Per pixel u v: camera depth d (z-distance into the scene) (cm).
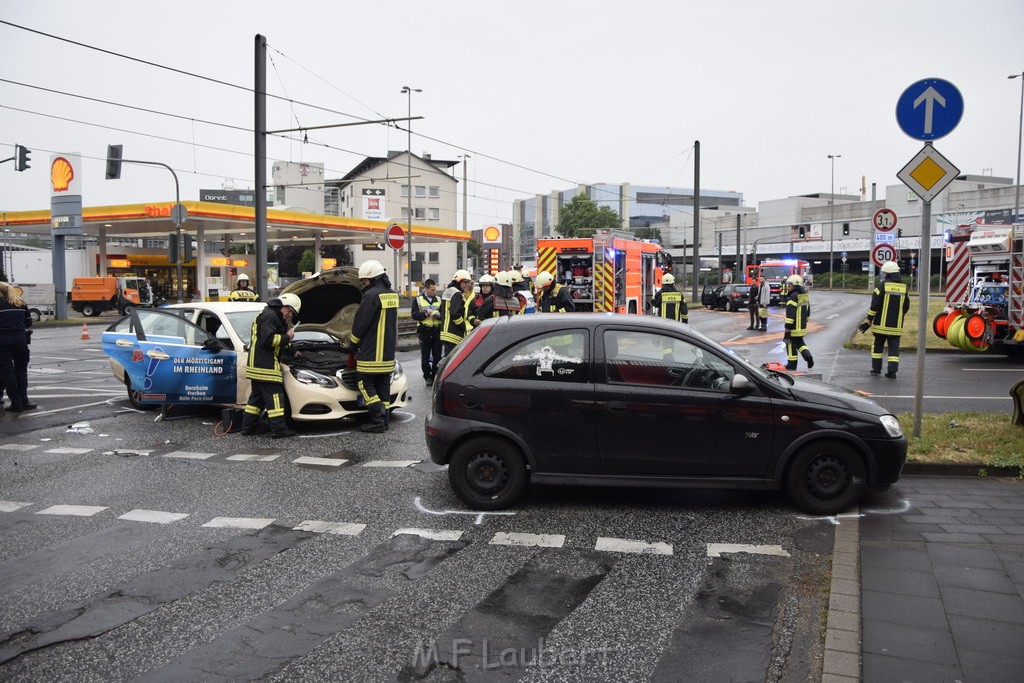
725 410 562
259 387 855
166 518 585
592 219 8169
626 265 2220
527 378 584
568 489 647
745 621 402
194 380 934
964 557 470
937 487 625
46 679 352
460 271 1191
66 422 955
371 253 7231
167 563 495
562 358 583
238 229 4141
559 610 420
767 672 349
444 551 510
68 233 3183
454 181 7519
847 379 1241
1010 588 423
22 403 1033
